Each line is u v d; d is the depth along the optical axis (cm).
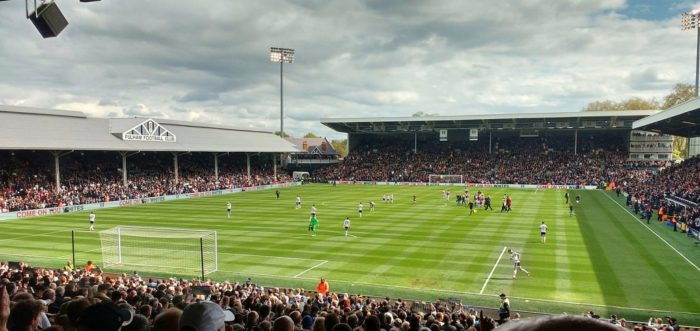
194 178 8700
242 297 1712
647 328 1423
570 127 9625
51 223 4794
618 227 4384
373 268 2989
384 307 1659
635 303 2295
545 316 189
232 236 4012
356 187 9356
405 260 3178
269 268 3003
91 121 7481
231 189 8494
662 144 9575
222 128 10319
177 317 415
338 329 717
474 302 2339
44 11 1669
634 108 13525
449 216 5128
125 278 2173
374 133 12162
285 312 1375
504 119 9512
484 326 755
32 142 5988
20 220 5016
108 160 8106
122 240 3800
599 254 3303
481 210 5622
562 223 4619
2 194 5872
